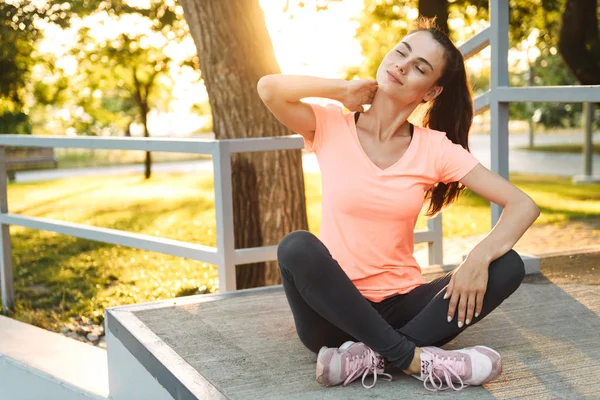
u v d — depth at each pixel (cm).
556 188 1384
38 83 1780
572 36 993
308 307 214
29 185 1855
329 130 226
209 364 231
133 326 269
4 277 552
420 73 218
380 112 223
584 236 837
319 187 1577
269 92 222
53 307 579
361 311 202
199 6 460
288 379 218
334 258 225
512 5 1058
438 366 204
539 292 306
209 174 2088
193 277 659
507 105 351
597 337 251
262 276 471
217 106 470
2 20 891
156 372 237
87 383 315
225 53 461
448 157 223
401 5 970
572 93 313
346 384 210
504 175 352
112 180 1948
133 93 1819
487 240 211
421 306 222
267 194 468
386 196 218
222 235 348
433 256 412
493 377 207
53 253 823
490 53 351
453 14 965
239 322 274
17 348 366
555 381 212
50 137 458
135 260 756
